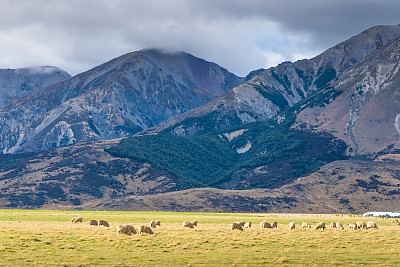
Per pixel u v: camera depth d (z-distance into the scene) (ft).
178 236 264.31
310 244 253.44
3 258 214.07
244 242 254.47
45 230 277.64
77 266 207.10
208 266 209.97
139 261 215.72
